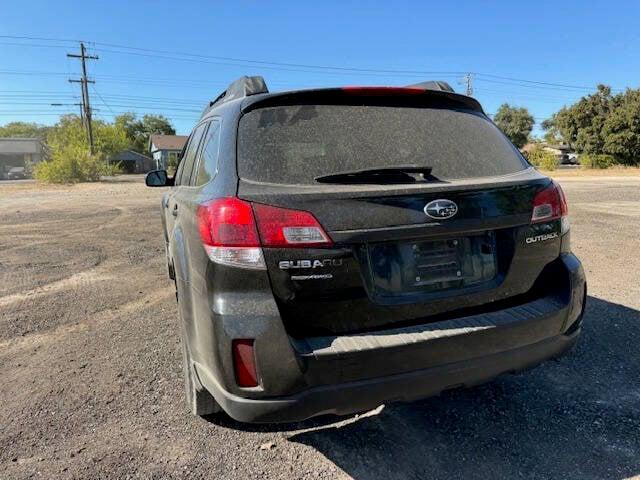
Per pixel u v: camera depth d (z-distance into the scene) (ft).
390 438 8.65
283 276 6.51
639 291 16.60
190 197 8.68
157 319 15.07
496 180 7.87
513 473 7.63
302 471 7.77
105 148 189.06
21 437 8.79
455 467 7.80
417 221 7.00
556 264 8.39
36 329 14.29
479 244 7.67
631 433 8.61
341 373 6.56
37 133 363.76
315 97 8.02
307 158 7.27
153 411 9.61
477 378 7.43
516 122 271.49
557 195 8.48
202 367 7.29
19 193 76.84
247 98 8.19
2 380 11.07
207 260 6.80
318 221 6.57
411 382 6.89
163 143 238.89
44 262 23.32
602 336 12.77
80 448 8.43
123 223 37.37
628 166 160.86
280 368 6.40
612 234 27.84
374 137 7.79
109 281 19.67
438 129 8.36
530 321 7.60
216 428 9.00
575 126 175.52
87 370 11.50
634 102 159.12
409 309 7.15
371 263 6.95
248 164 7.19
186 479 7.61
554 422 9.02
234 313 6.46
